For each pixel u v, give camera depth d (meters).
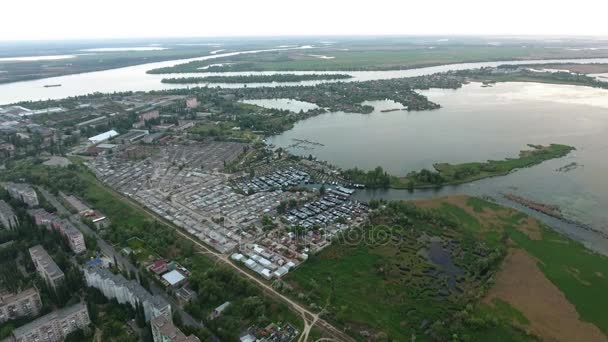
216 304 196.75
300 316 188.25
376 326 181.75
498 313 190.00
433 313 189.62
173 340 152.75
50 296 199.50
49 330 169.88
